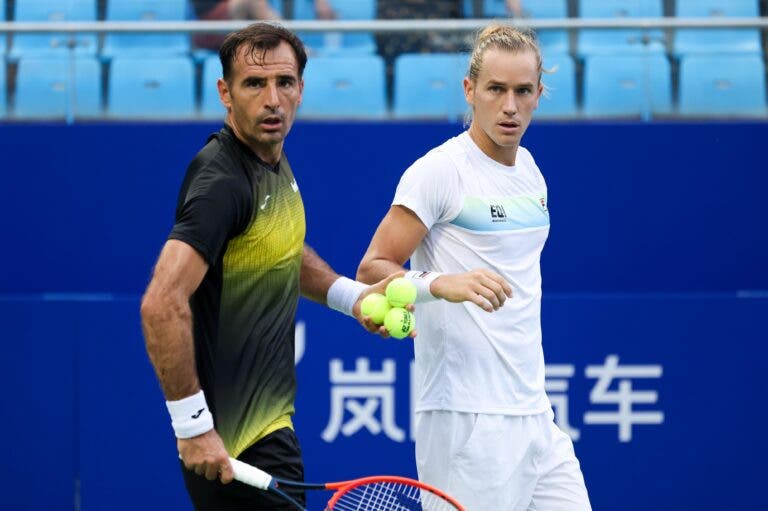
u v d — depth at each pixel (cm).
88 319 2259
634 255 2348
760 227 2350
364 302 1348
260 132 1265
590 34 2375
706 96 2372
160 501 2270
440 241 1488
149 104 2344
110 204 2314
